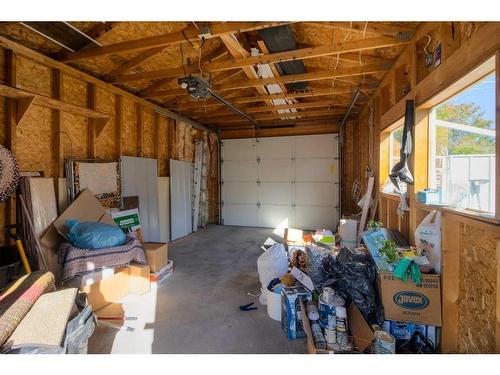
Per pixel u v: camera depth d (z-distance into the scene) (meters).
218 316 2.35
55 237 2.70
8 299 1.49
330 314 1.87
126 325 2.20
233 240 5.23
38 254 2.47
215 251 4.45
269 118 6.04
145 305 2.54
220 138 7.14
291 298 2.04
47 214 2.69
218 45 3.39
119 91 3.86
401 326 1.85
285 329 2.09
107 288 2.53
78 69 3.29
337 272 2.17
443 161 2.24
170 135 5.31
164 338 2.02
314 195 6.44
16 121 2.59
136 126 4.39
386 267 1.97
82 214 2.98
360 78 3.79
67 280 2.29
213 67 3.12
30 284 1.65
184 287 2.96
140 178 4.26
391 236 2.61
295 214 6.58
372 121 4.12
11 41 2.48
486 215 1.40
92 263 2.38
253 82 3.70
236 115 5.94
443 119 2.23
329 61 3.57
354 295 1.97
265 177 6.79
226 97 4.79
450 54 1.77
